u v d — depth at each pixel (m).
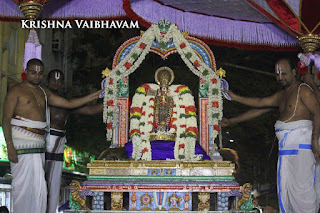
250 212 6.39
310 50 6.86
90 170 6.57
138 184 6.38
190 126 7.29
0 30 17.50
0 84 17.70
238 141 17.69
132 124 7.27
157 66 16.30
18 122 6.38
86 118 19.23
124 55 7.56
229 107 16.62
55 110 7.42
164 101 7.45
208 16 8.50
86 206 6.46
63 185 19.31
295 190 6.41
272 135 17.06
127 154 7.20
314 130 6.41
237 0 7.70
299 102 6.57
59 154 7.49
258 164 17.88
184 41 7.51
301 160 6.40
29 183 6.33
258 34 8.51
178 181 6.45
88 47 23.23
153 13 8.33
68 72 23.84
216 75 7.48
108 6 8.57
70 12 8.66
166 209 6.39
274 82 17.31
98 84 19.95
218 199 6.40
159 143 7.30
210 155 7.45
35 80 6.52
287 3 6.66
